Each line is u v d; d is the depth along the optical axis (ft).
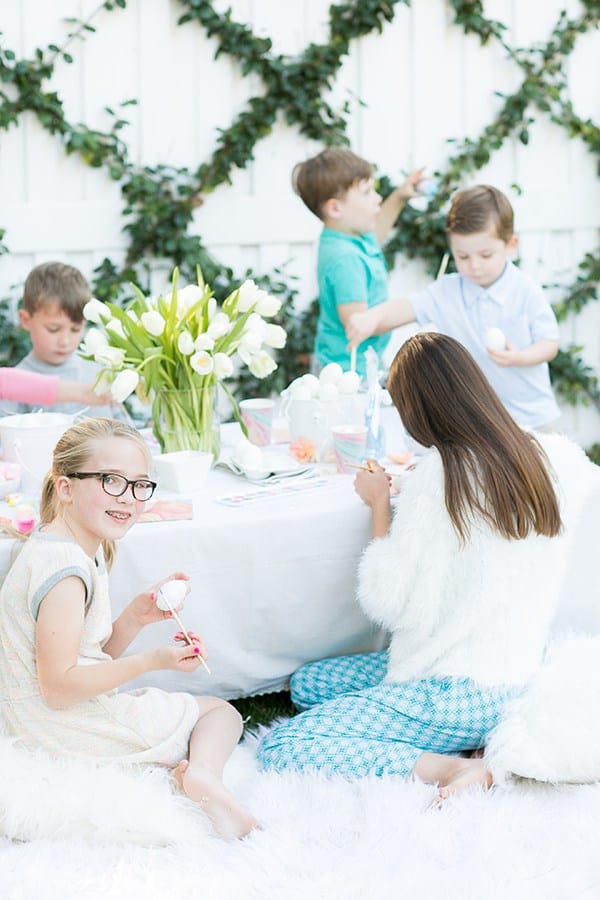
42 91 14.30
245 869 6.94
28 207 14.49
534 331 12.19
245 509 8.69
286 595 8.77
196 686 8.77
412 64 16.03
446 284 12.45
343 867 6.96
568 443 8.97
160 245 15.03
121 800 7.18
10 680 7.53
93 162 14.61
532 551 8.25
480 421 8.23
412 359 8.41
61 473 7.57
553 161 17.08
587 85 16.99
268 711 9.56
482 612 8.20
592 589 9.35
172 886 6.79
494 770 7.87
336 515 8.75
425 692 8.27
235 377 15.81
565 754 7.80
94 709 7.63
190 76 14.98
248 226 15.56
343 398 9.89
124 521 7.57
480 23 16.08
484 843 7.16
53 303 11.41
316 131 15.60
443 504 8.18
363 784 7.85
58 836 7.22
